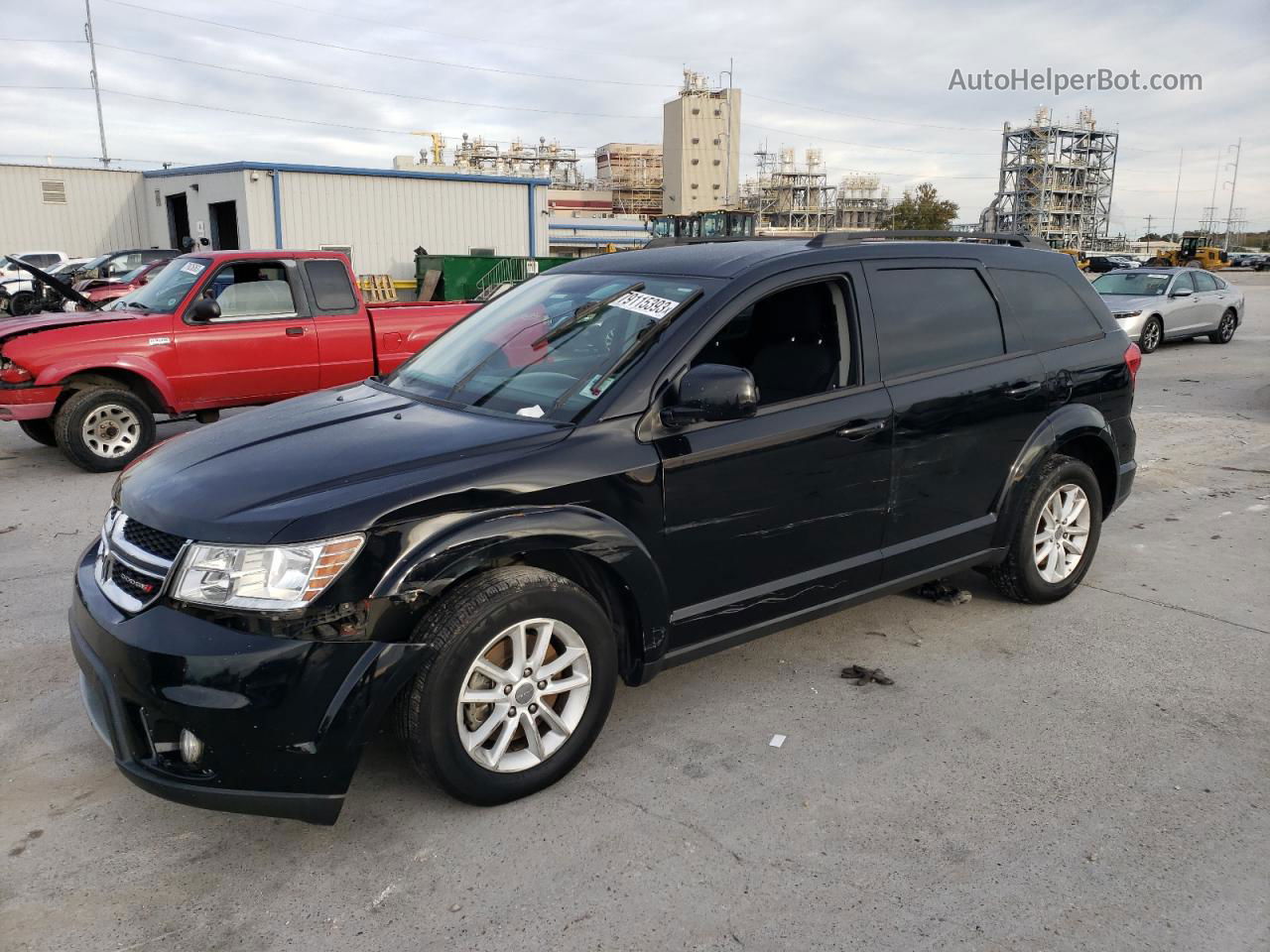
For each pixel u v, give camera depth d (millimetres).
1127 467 4926
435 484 2750
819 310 3688
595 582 3160
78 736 3439
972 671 3973
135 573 2748
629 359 3248
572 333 3539
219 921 2480
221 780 2561
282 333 8234
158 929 2451
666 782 3129
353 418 3354
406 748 2799
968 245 4258
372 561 2607
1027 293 4430
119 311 8164
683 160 113250
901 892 2584
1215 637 4340
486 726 2873
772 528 3449
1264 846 2787
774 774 3178
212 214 26297
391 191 25469
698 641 3375
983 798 3035
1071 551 4723
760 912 2506
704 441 3232
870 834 2848
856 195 128875
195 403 8016
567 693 3088
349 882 2635
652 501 3113
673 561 3217
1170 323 16578
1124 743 3389
